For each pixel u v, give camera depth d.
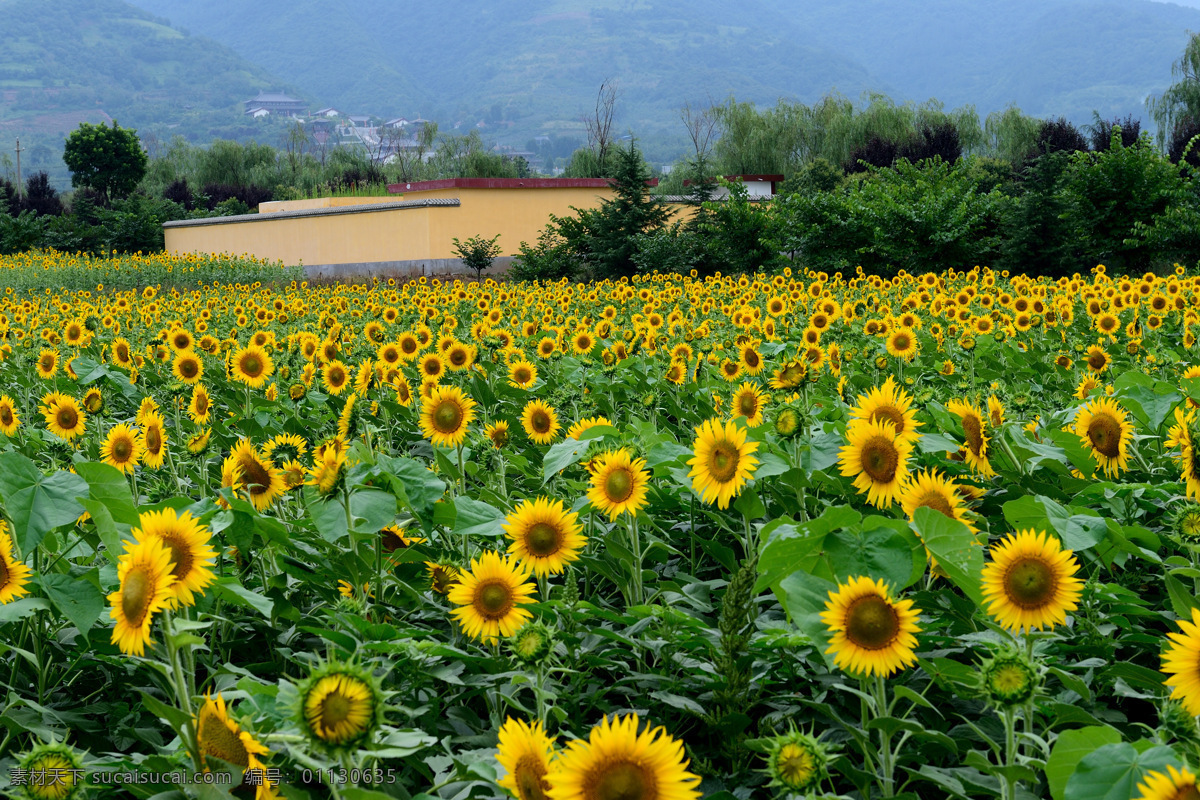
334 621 3.10
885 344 8.55
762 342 8.74
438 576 3.42
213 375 8.70
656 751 1.62
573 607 3.05
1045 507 3.04
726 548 3.77
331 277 32.41
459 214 31.05
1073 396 6.16
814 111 58.22
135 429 4.46
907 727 2.16
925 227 22.09
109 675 3.06
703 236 25.48
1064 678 2.39
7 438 5.61
